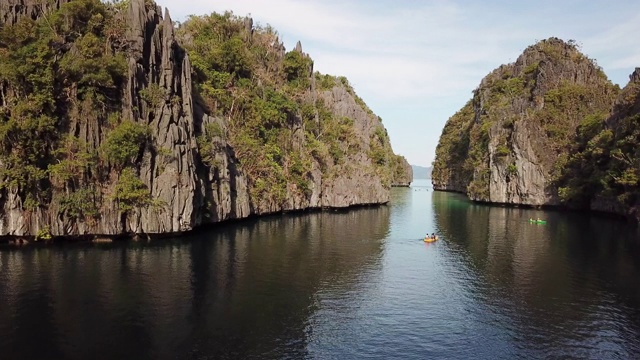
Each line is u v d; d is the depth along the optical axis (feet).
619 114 389.80
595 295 161.17
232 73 369.30
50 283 153.89
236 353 111.45
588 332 129.80
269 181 351.87
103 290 149.69
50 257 187.21
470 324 134.72
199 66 319.47
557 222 343.05
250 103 357.20
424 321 136.56
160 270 175.73
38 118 202.18
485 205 496.64
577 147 452.76
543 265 203.31
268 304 145.89
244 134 334.44
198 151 264.31
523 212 419.95
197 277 169.58
